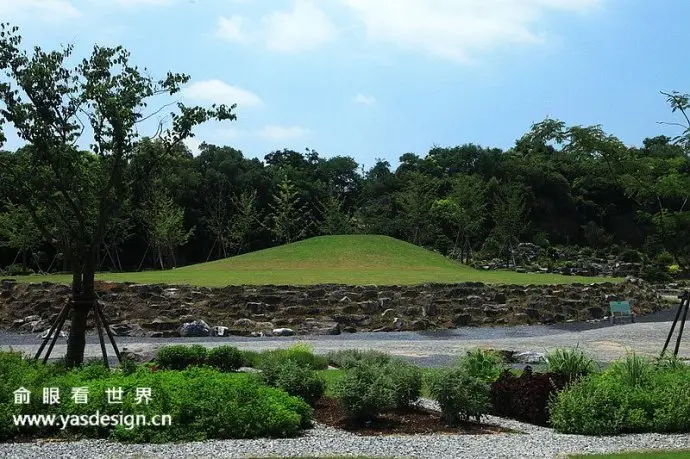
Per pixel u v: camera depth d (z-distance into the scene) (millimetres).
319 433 9648
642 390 10844
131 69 14055
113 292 27844
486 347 20750
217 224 74938
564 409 10273
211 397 9633
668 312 36281
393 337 24484
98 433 9258
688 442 9359
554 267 69438
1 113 13109
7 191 13664
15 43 13406
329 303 27906
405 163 100875
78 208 14562
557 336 24906
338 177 98875
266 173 85188
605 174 15820
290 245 48688
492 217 78688
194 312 26344
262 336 24375
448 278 34406
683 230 15836
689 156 15219
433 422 10539
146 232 69500
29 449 8422
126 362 12242
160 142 14617
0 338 23375
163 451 8336
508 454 8445
